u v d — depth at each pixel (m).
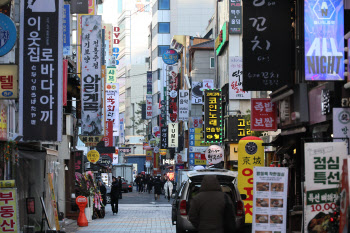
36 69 18.00
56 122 17.92
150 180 74.38
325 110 17.03
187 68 79.94
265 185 15.42
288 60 19.17
